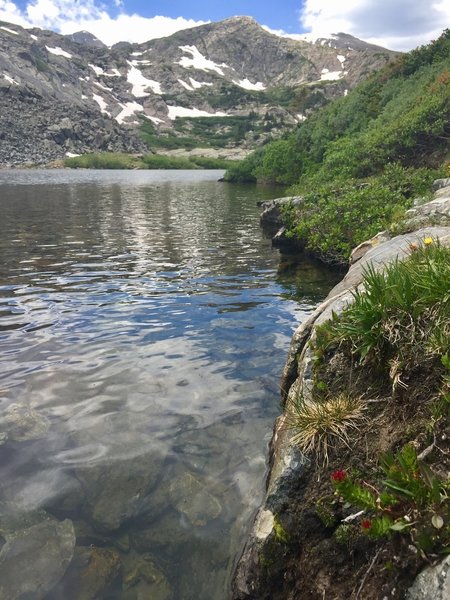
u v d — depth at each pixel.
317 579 2.77
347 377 3.83
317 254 14.42
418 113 25.84
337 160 28.64
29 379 5.98
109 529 3.61
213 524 3.66
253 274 12.33
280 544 3.10
